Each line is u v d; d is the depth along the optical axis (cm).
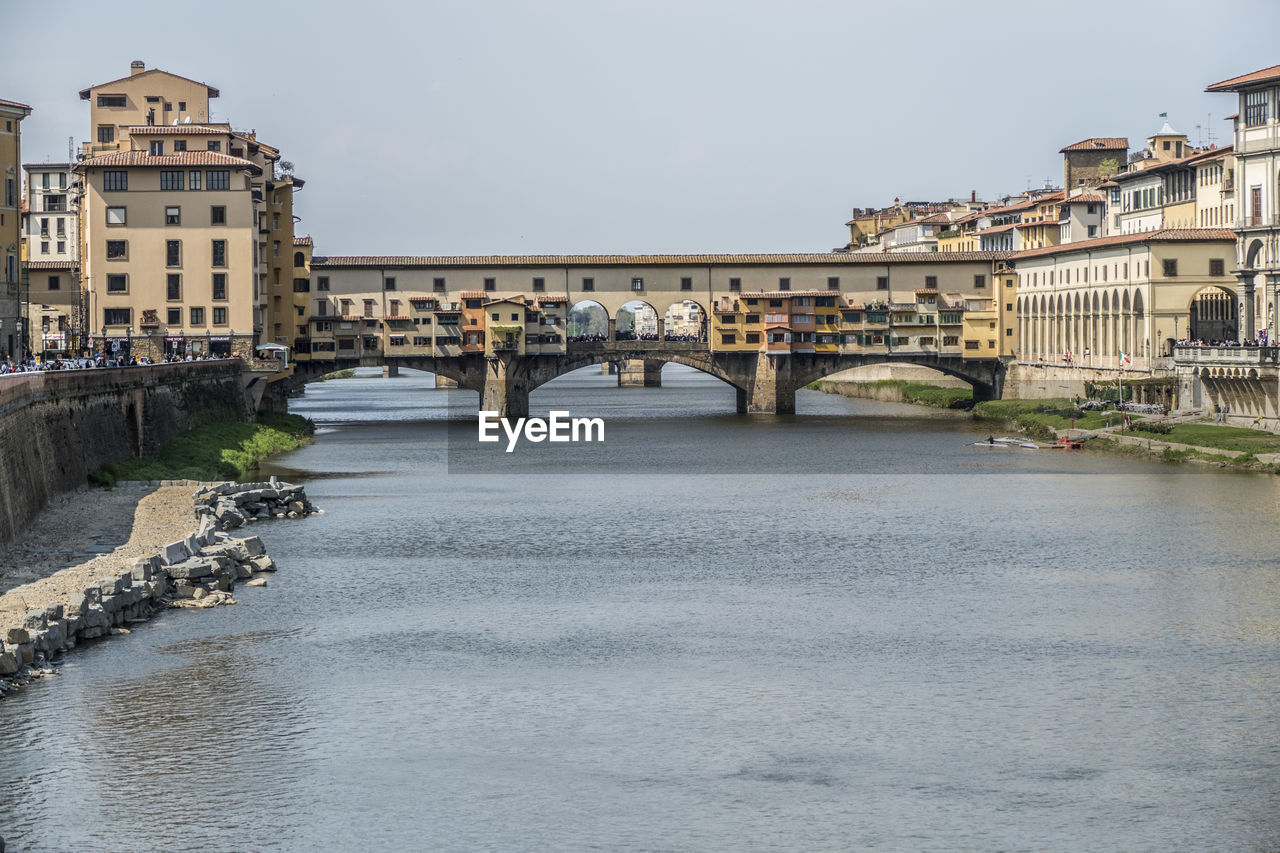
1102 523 11444
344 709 6638
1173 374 17700
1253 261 17338
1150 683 7044
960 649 7656
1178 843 5353
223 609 8325
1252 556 10012
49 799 5650
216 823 5484
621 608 8569
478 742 6262
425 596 8812
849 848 5322
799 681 7094
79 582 8100
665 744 6250
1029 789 5797
